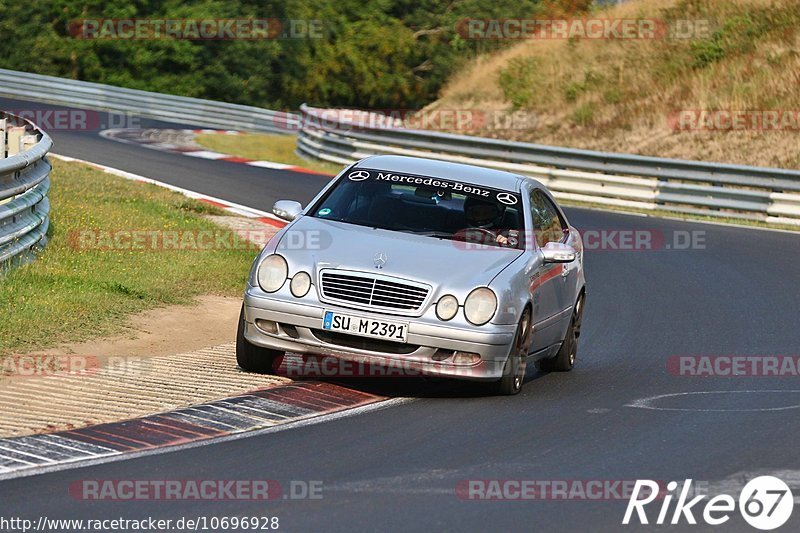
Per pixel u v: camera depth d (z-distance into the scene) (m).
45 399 23.28
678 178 69.19
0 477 18.50
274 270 25.98
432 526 17.28
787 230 63.81
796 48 98.88
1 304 29.64
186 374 26.41
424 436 22.61
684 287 45.34
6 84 116.62
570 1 134.88
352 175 29.67
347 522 17.25
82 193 50.94
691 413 26.19
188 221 48.22
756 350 34.56
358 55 172.00
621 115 99.12
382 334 25.08
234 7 149.25
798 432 24.78
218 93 147.50
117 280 34.81
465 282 25.58
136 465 19.58
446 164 30.73
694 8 110.31
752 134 90.12
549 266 28.67
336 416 23.77
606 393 28.16
